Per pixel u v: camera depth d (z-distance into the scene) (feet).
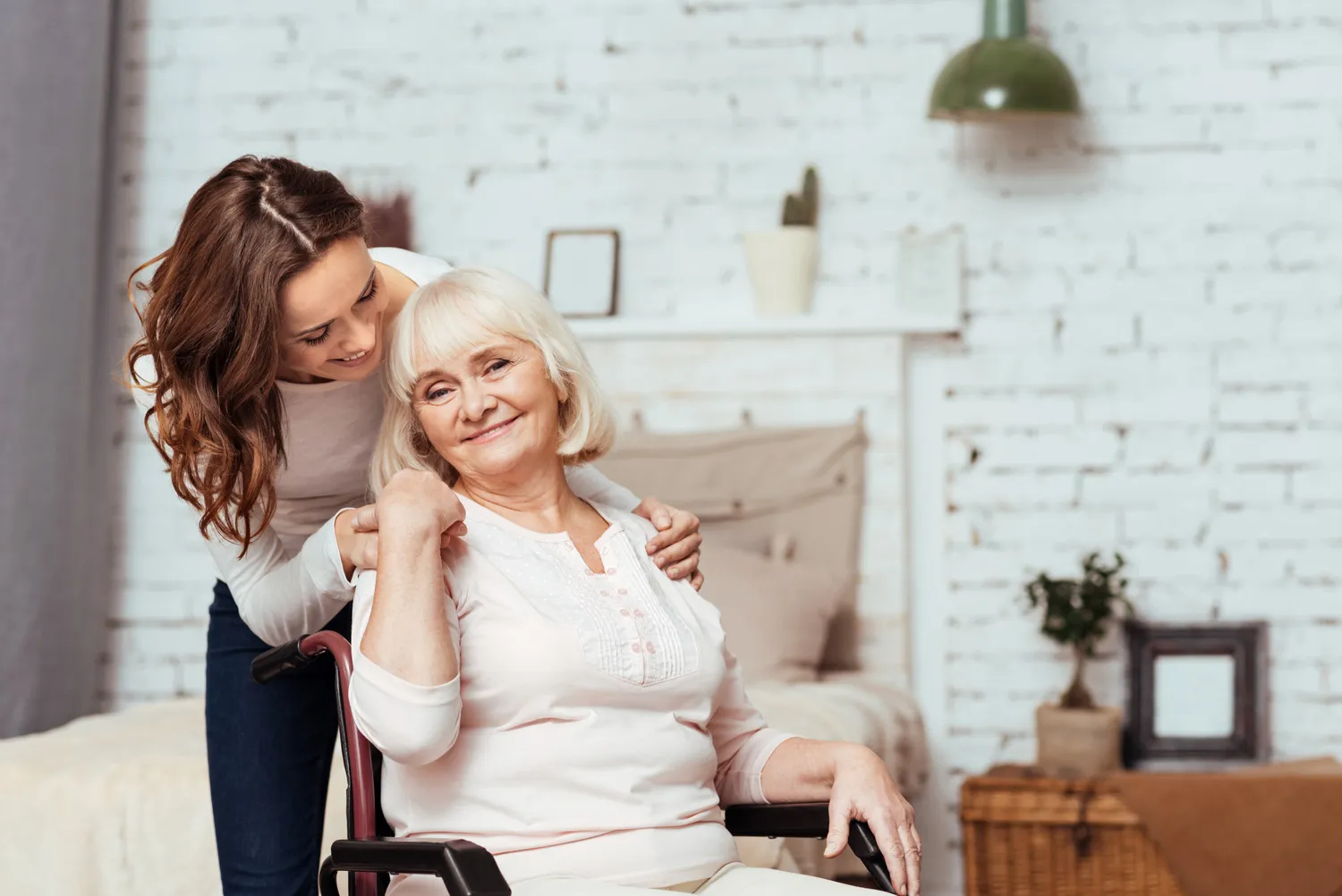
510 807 4.77
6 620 11.09
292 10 12.96
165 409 5.21
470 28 12.82
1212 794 10.15
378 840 4.42
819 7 12.46
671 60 12.63
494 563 5.00
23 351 11.15
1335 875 9.95
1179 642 11.85
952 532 12.36
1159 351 12.19
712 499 11.92
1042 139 12.27
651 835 4.85
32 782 7.23
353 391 5.73
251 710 5.98
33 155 11.20
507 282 5.24
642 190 12.66
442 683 4.52
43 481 11.34
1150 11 12.18
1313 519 12.05
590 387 5.42
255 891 5.94
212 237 4.92
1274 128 12.10
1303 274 12.08
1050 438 12.28
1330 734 11.98
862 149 12.44
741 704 5.66
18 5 11.09
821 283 12.48
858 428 12.01
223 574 5.73
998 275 12.32
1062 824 10.32
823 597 11.06
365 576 4.95
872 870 5.17
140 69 13.06
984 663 12.32
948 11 12.32
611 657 4.90
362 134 12.89
